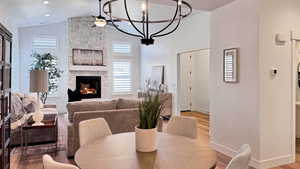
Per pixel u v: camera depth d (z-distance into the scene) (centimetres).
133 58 993
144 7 220
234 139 389
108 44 942
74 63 876
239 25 375
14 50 780
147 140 193
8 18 657
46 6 637
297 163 366
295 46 368
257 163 344
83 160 174
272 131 350
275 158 354
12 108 447
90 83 912
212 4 400
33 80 406
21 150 432
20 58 836
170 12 628
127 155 185
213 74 439
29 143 459
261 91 340
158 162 170
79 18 883
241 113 373
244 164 149
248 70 358
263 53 341
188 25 658
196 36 624
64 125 667
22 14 661
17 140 453
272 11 347
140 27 819
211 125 448
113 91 959
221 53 416
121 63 973
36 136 465
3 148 256
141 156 182
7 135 283
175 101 732
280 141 357
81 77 892
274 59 351
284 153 361
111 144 213
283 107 359
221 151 419
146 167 161
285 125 362
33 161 380
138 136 195
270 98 348
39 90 407
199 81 908
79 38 884
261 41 340
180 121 281
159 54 833
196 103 928
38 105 433
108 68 941
